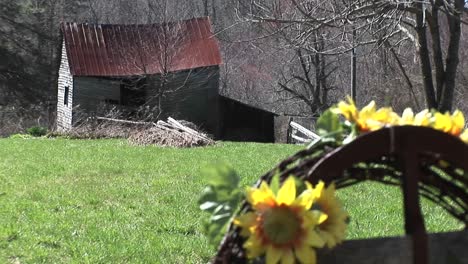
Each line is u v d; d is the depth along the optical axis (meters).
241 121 30.62
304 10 12.68
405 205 2.06
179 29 31.22
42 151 16.98
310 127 34.56
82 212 7.95
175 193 9.39
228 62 40.53
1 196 9.16
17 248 6.06
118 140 21.80
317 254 2.03
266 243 1.91
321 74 37.09
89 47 30.42
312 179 2.00
